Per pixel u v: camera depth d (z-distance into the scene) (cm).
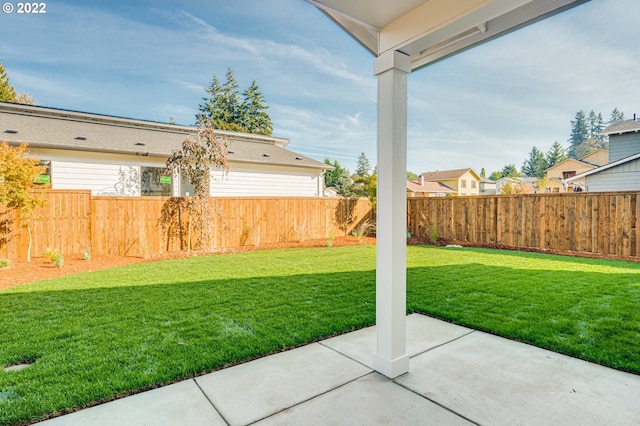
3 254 729
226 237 1022
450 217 1142
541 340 337
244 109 3684
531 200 947
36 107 1139
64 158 952
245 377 276
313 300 470
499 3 213
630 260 761
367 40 319
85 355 308
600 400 241
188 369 282
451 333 366
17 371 281
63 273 659
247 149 1403
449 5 234
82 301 468
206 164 977
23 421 219
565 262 741
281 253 918
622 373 277
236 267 714
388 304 278
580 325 370
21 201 698
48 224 786
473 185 4419
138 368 285
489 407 234
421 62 354
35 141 902
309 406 237
